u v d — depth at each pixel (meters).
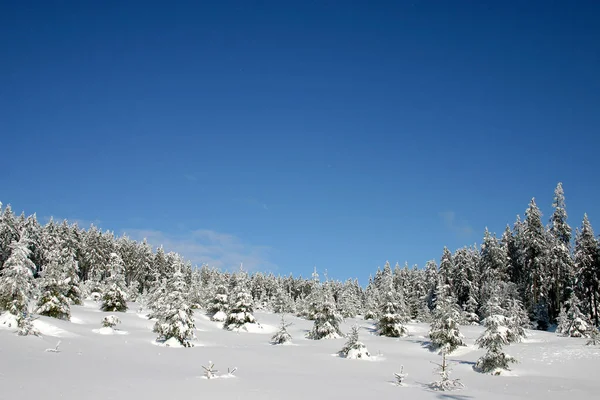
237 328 55.91
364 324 69.31
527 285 64.12
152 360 27.27
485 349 39.59
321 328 52.38
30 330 29.72
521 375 29.36
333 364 31.84
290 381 21.95
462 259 71.94
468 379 27.50
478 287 70.12
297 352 38.81
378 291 86.00
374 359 35.78
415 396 19.69
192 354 32.16
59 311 42.44
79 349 28.25
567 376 28.92
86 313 50.50
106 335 38.66
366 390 20.53
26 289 33.16
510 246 74.56
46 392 14.62
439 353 41.03
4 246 75.81
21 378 16.73
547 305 63.47
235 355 33.44
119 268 58.88
